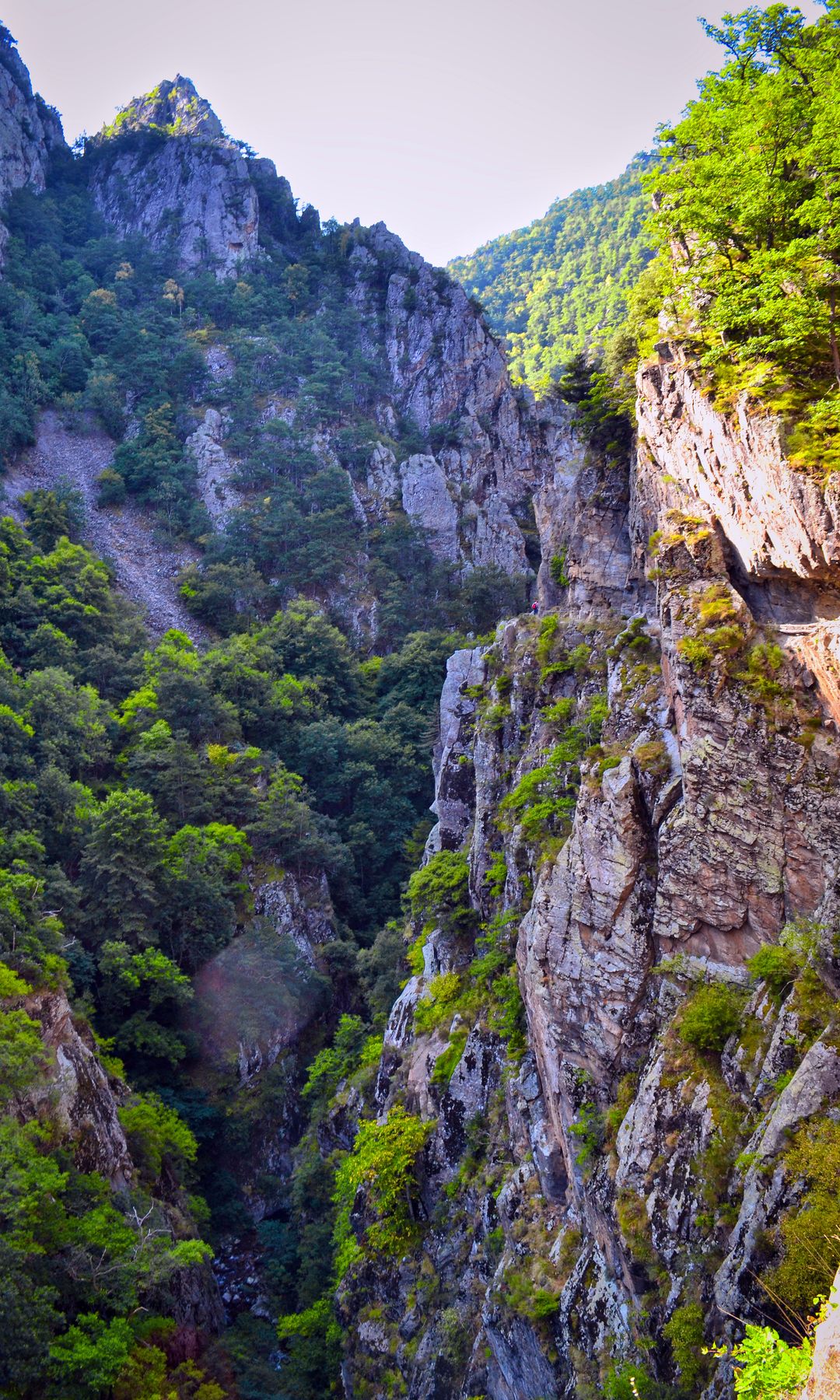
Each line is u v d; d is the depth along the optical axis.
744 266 37.19
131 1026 63.72
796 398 32.88
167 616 118.00
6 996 50.47
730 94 39.09
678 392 39.03
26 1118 46.53
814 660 29.98
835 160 32.91
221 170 184.62
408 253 176.50
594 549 49.91
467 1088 47.22
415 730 102.50
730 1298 23.78
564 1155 36.44
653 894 34.12
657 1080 30.20
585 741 44.50
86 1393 39.56
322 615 114.50
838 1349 14.09
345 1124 62.19
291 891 81.44
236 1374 51.19
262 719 98.75
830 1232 21.86
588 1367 30.08
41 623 95.19
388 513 137.25
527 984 41.69
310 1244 57.44
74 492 125.00
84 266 175.88
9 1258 38.97
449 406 157.62
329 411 145.50
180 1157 59.81
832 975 26.39
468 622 122.69
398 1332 44.97
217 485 135.50
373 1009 71.88
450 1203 45.47
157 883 70.31
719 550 34.56
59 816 71.75
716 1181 26.88
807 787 29.53
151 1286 46.22
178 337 156.38
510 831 48.41
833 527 29.28
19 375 141.00
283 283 172.88
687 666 32.56
